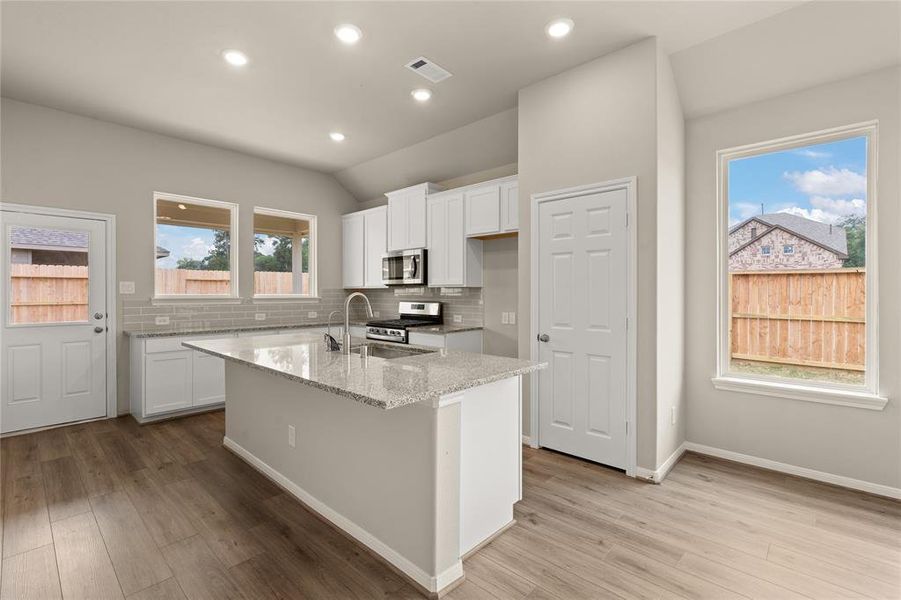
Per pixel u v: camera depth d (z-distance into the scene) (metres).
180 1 2.31
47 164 3.68
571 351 3.08
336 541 2.06
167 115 3.84
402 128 4.14
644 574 1.82
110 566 1.85
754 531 2.14
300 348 2.79
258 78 3.17
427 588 1.71
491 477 2.07
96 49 2.78
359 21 2.50
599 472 2.85
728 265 3.17
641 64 2.72
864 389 2.64
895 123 2.48
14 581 1.75
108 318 4.01
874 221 2.59
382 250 5.32
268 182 5.13
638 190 2.75
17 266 3.56
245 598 1.67
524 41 2.71
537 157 3.25
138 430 3.68
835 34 2.44
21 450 3.20
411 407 1.78
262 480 2.71
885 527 2.18
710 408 3.16
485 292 4.55
